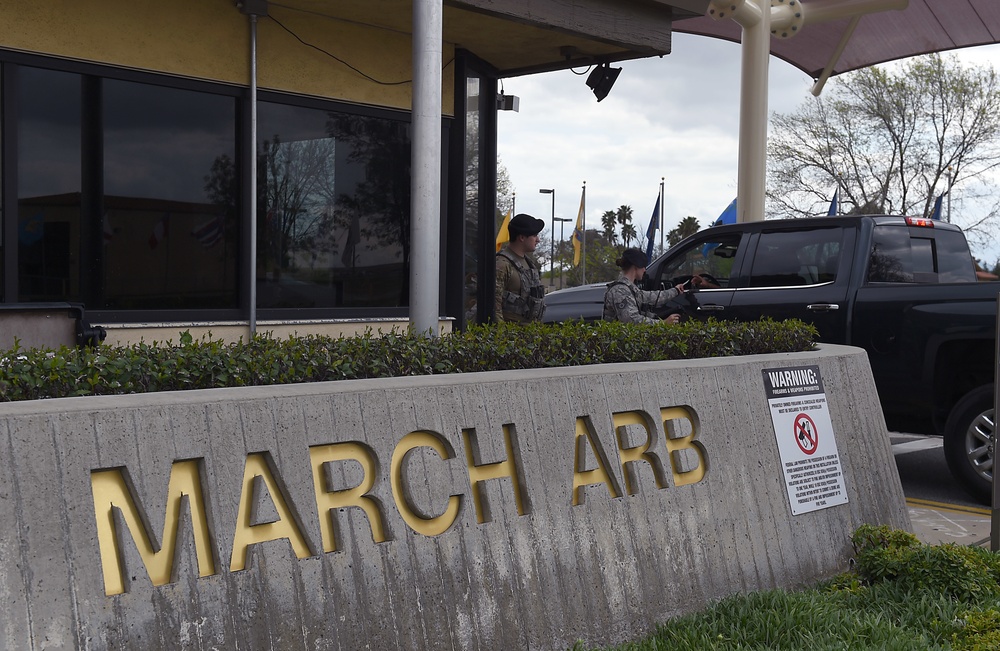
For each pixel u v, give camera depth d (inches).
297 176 320.8
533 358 192.5
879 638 164.1
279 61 309.7
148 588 122.0
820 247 354.0
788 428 215.3
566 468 171.0
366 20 324.5
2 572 111.3
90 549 118.2
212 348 155.3
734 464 200.7
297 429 139.2
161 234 288.5
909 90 1852.9
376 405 148.3
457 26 328.5
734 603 180.1
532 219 302.7
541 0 316.2
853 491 228.5
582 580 167.6
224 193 301.4
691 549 187.0
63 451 117.9
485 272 392.2
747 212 539.2
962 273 372.5
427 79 211.9
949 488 338.0
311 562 137.2
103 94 275.3
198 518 129.2
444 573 150.4
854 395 237.8
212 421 131.3
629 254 335.9
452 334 193.6
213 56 293.6
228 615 128.0
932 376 319.3
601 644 167.3
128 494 123.6
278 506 136.5
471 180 382.9
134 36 276.7
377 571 143.3
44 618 113.3
